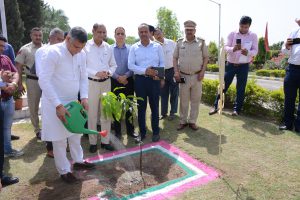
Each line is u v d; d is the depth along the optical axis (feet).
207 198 11.00
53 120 11.74
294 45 17.61
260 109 21.84
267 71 73.92
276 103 20.49
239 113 22.75
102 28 15.06
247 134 18.11
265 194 11.25
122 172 13.46
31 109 17.75
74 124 11.13
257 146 16.16
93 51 15.34
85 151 16.06
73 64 11.90
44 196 11.46
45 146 16.87
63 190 11.87
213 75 81.30
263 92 21.42
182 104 19.19
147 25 16.49
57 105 10.93
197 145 16.52
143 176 13.08
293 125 19.10
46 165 14.34
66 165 12.55
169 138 17.83
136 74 16.71
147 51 16.63
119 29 17.39
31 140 17.80
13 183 12.53
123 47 17.81
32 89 17.29
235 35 21.16
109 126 15.87
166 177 12.99
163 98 21.81
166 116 22.35
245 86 21.53
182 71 18.66
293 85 17.88
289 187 11.75
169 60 21.22
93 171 13.57
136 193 11.57
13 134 18.71
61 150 12.26
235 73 21.47
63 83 11.75
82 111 11.57
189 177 12.77
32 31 17.17
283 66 79.00
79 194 11.53
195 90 18.80
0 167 11.93
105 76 15.15
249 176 12.72
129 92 18.26
